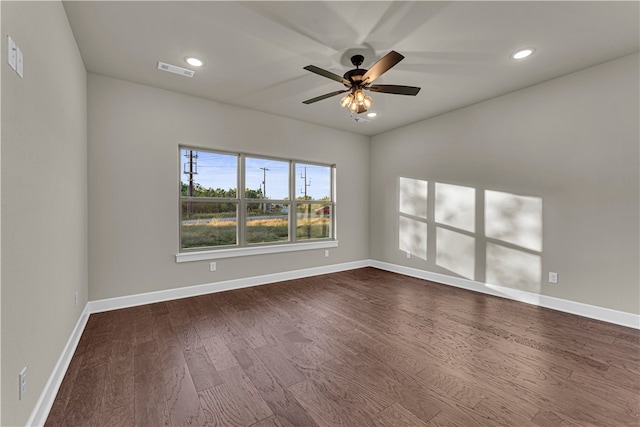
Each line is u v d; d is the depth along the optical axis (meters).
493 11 2.02
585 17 2.08
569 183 2.97
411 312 3.00
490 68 2.84
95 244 2.92
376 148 5.28
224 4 1.95
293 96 3.53
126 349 2.19
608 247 2.72
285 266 4.37
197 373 1.88
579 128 2.89
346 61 2.71
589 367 1.95
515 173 3.39
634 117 2.57
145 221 3.20
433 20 2.12
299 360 2.05
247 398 1.63
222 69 2.85
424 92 3.40
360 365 1.98
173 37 2.32
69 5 1.92
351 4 1.95
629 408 1.55
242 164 4.00
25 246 1.26
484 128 3.68
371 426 1.42
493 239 3.60
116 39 2.34
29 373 1.30
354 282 4.25
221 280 3.76
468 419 1.47
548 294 3.13
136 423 1.44
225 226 3.89
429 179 4.38
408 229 4.70
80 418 1.47
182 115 3.43
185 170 3.58
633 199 2.59
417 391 1.70
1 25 1.06
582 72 2.87
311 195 4.78
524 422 1.45
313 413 1.52
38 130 1.44
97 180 2.92
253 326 2.63
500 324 2.69
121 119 3.06
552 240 3.09
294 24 2.17
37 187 1.42
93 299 2.91
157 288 3.29
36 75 1.42
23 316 1.24
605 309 2.74
